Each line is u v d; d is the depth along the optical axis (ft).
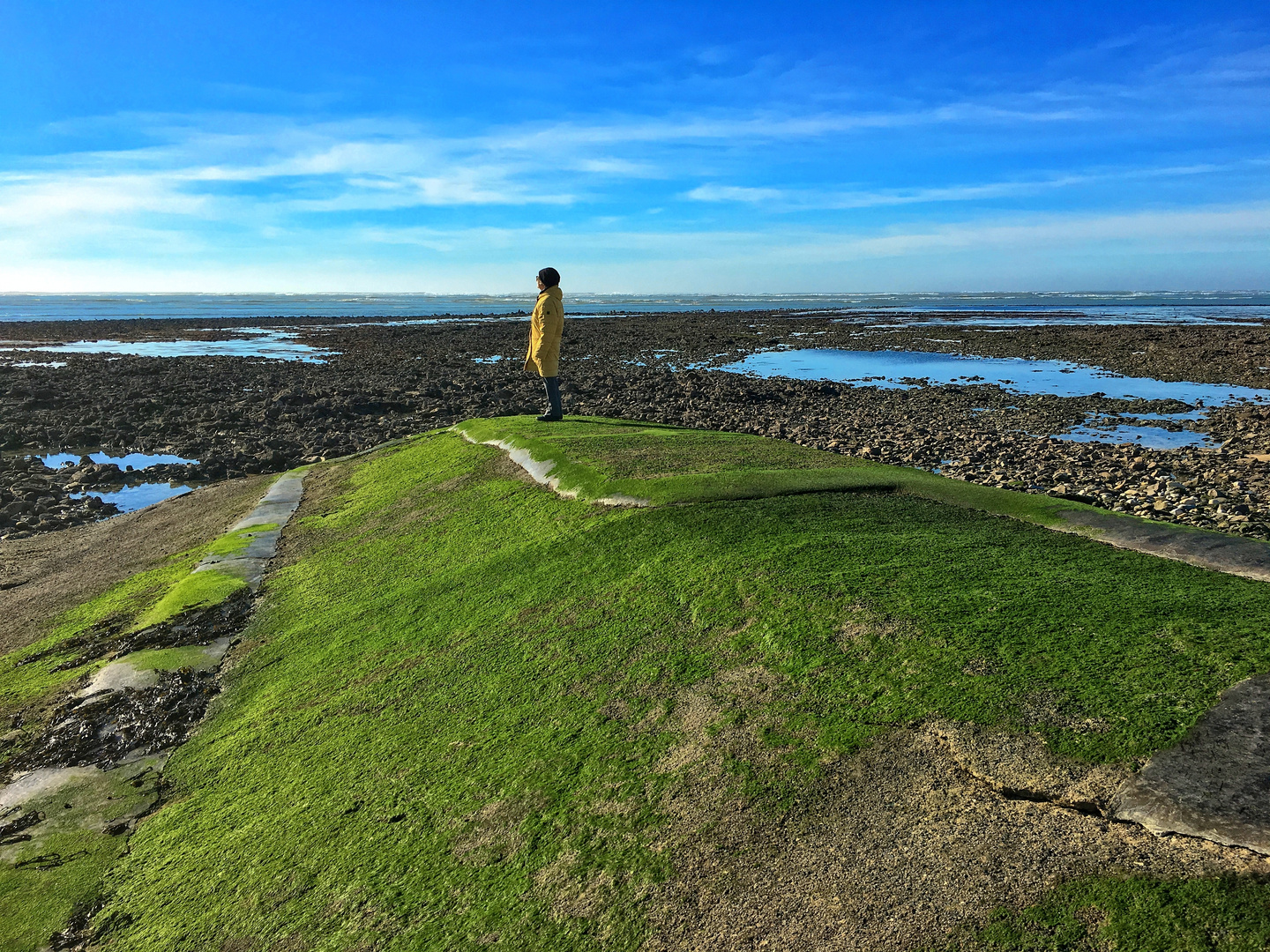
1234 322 238.27
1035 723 12.67
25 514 51.21
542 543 25.54
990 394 89.35
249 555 33.40
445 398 92.58
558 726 15.94
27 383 103.30
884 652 15.39
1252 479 47.26
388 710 18.54
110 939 13.87
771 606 17.98
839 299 565.94
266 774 17.53
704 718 14.92
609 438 37.45
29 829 17.37
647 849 12.21
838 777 12.59
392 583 26.81
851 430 66.49
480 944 11.42
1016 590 17.19
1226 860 9.57
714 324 241.55
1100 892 9.64
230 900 13.80
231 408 87.66
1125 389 94.12
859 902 10.38
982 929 9.59
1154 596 16.52
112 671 23.89
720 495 26.03
